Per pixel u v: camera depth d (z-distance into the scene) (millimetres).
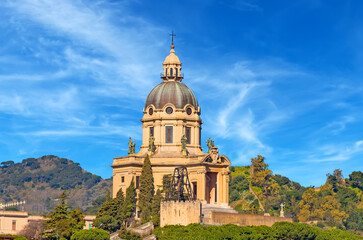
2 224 193250
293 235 179375
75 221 180250
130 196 193000
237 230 173875
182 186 191250
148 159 198375
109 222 187125
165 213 179375
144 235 176500
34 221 192375
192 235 166250
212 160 199875
